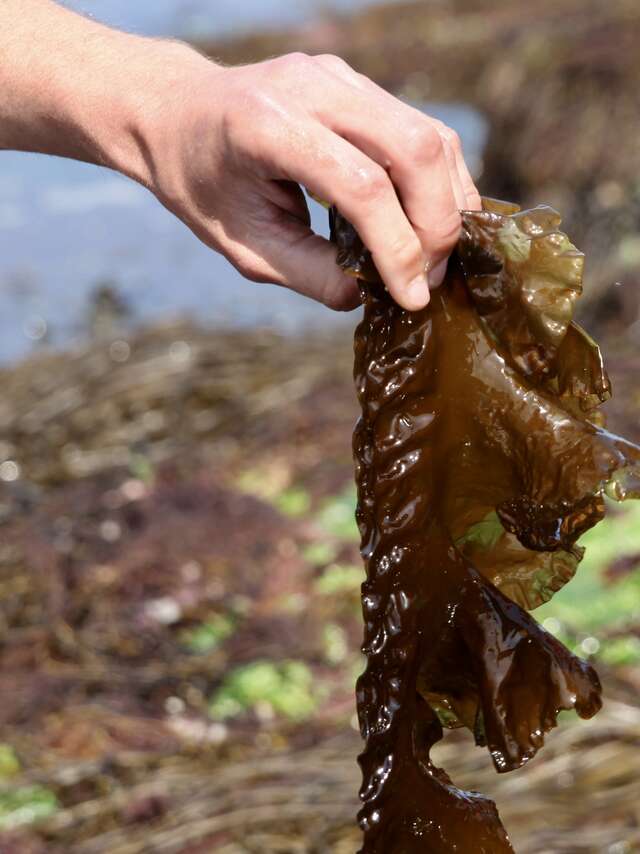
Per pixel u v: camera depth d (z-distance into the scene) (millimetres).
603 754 3176
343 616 4055
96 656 3984
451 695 1374
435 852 1347
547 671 1306
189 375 5953
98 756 3529
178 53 1451
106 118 1449
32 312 7824
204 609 4160
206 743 3553
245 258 1418
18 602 4258
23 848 3156
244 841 3102
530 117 8281
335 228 1315
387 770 1336
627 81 8148
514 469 1325
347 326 7012
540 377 1311
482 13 13906
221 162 1339
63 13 1565
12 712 3730
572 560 1356
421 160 1238
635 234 7430
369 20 14609
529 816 2990
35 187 10430
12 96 1539
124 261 8648
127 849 3113
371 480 1327
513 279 1296
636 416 4949
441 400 1325
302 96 1262
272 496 4852
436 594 1336
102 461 5344
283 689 3725
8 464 5336
